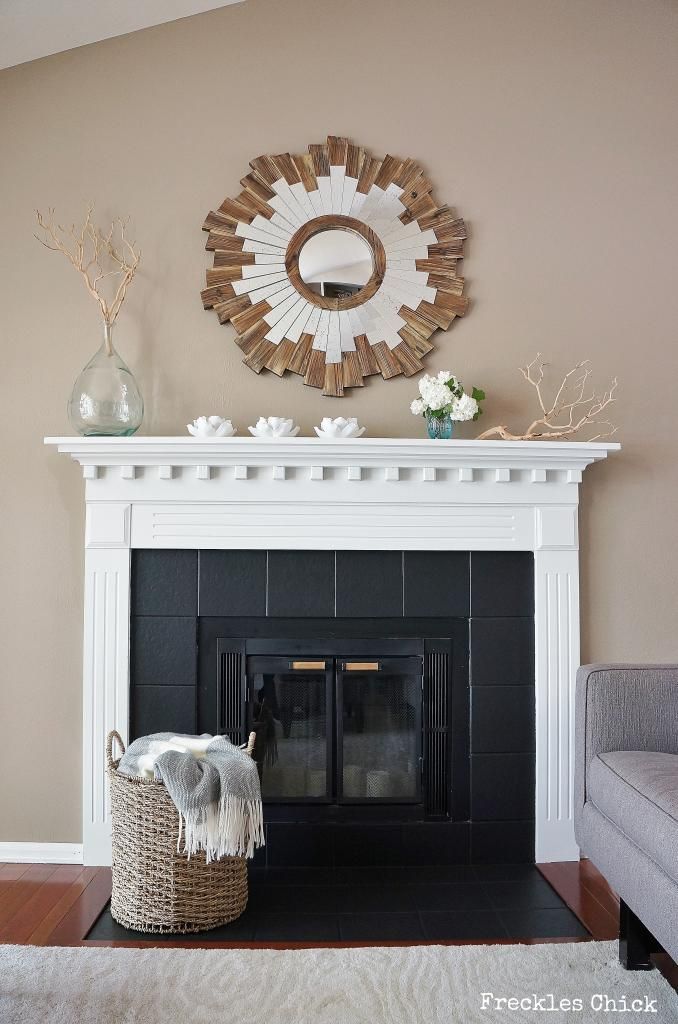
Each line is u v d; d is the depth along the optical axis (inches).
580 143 125.2
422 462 116.1
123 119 123.5
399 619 120.3
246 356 121.9
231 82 124.4
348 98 125.0
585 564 122.6
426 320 123.2
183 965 88.0
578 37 125.9
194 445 112.4
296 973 86.7
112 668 116.8
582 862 118.6
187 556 118.6
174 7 121.6
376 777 119.9
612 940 94.4
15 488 120.8
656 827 77.1
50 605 120.0
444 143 124.9
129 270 117.5
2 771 119.0
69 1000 81.3
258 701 120.0
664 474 123.7
